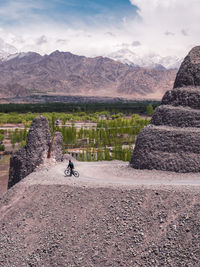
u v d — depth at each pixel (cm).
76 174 4100
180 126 4097
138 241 2572
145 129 4241
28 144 4709
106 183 3459
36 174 4278
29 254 2848
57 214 3194
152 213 2761
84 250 2683
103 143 9544
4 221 3372
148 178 3653
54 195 3491
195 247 2309
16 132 11931
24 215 3347
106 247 2634
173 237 2456
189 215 2558
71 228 2952
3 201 3762
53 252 2783
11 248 2984
